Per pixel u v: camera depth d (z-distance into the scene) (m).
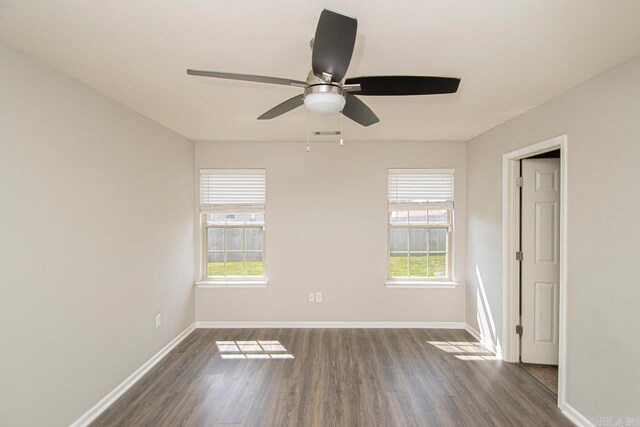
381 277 4.27
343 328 4.25
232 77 1.56
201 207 4.29
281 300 4.28
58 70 2.07
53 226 2.04
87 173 2.34
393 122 3.32
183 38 1.71
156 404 2.56
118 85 2.34
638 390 1.89
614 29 1.61
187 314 4.03
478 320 3.87
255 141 4.24
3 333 1.74
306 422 2.34
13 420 1.79
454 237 4.25
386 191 4.26
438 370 3.10
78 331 2.26
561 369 2.47
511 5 1.42
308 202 4.27
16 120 1.80
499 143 3.41
